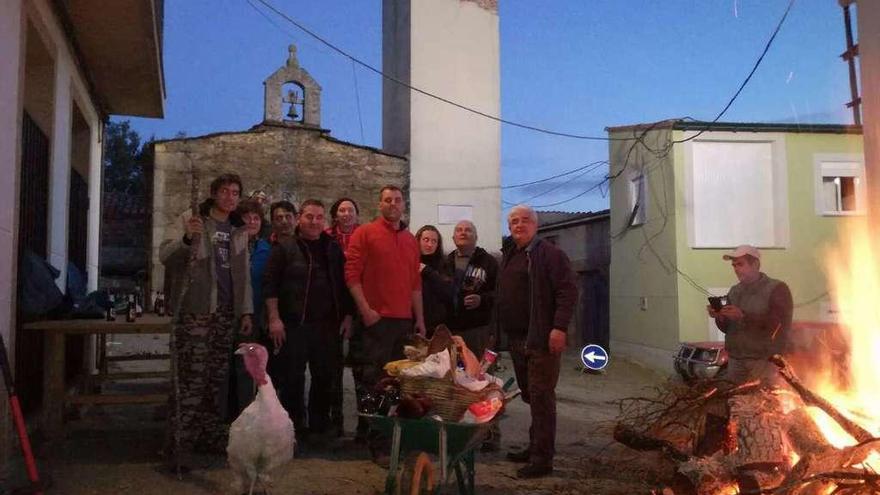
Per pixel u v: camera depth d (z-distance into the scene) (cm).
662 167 1753
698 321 1689
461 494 477
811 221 1719
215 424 554
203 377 547
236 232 571
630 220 1920
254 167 1933
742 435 456
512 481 539
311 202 612
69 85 817
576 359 1958
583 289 2356
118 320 640
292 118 2017
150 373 735
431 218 2069
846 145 1731
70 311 650
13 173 527
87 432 648
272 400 436
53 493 468
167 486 488
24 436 440
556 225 2445
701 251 1698
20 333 574
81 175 1024
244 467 430
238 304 565
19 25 542
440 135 2100
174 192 1861
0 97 497
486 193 2117
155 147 1858
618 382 1520
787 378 473
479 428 411
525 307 589
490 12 2167
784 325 593
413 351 480
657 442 498
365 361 591
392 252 596
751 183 1720
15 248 532
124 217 2884
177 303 534
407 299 602
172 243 539
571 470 577
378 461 556
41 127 716
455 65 2123
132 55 911
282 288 606
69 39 805
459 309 659
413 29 2095
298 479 523
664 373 1680
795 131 1719
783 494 389
